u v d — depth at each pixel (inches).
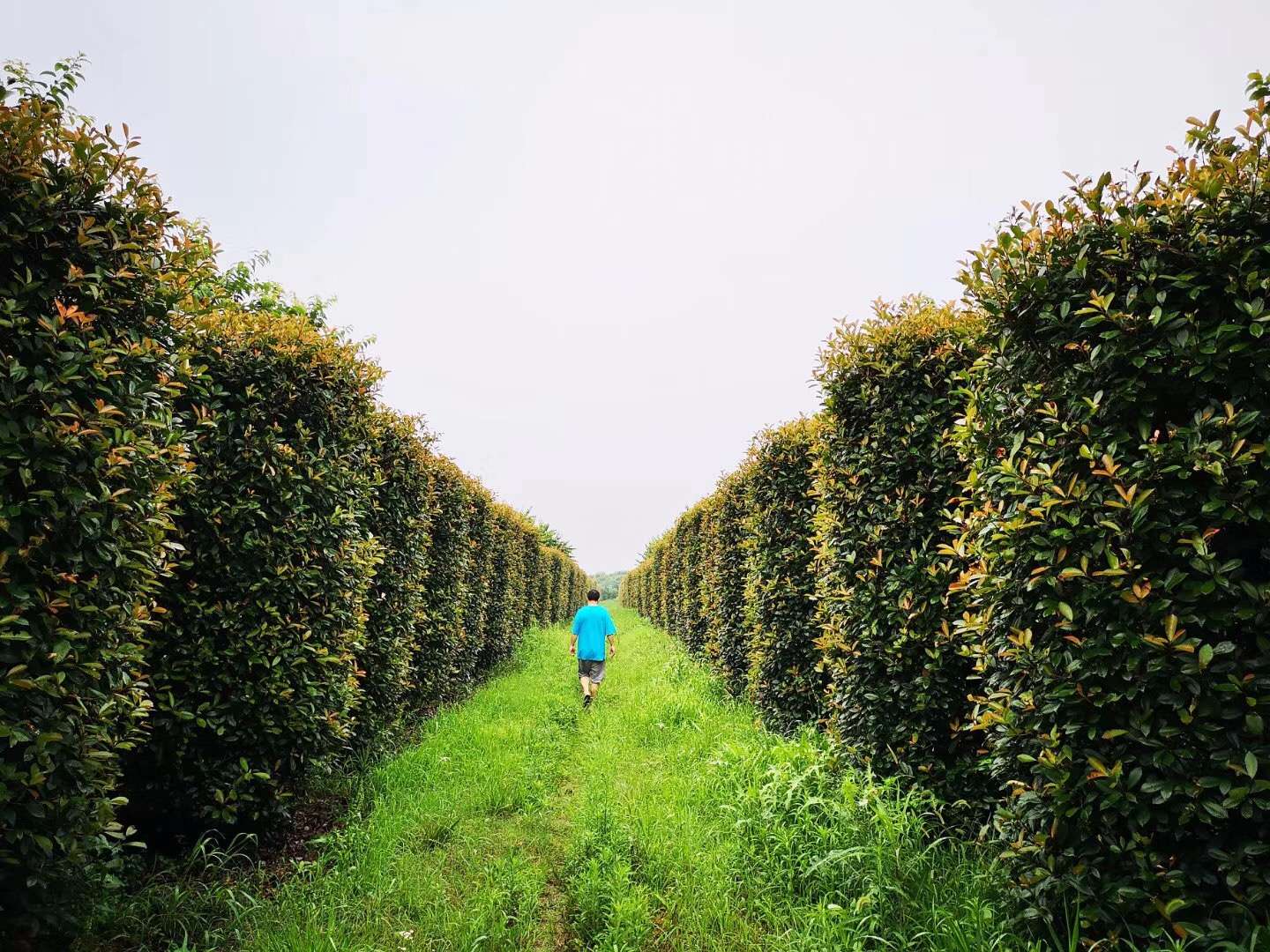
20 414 96.6
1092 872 98.3
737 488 382.6
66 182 106.0
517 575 621.3
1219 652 86.7
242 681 159.0
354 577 204.7
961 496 158.4
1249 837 87.8
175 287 128.9
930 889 126.0
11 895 98.5
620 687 426.9
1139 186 103.3
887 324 196.7
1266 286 87.6
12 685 90.7
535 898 146.4
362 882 147.6
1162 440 101.5
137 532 113.6
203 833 153.5
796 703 262.7
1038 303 113.7
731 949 124.6
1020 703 110.7
